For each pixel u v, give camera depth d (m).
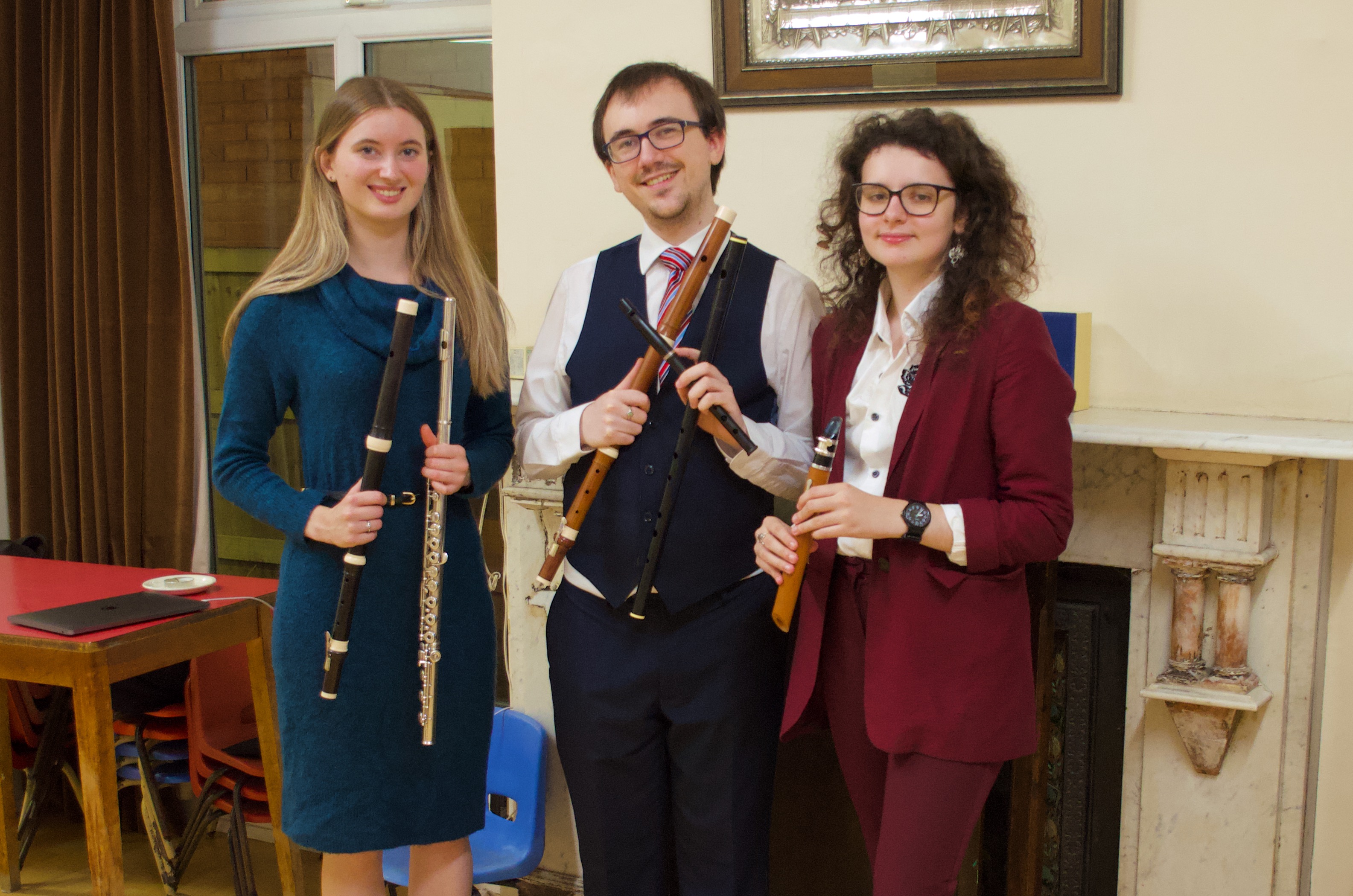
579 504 1.83
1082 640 2.16
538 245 2.59
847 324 1.71
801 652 1.72
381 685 1.75
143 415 3.32
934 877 1.58
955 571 1.56
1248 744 2.00
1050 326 1.99
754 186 2.37
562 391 1.98
